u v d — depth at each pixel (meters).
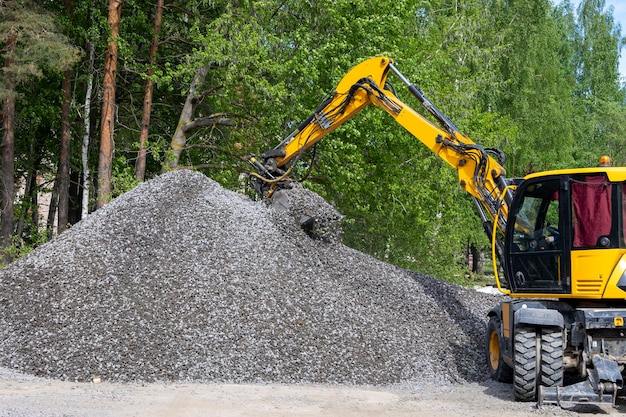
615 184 8.34
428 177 21.34
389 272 13.78
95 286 10.80
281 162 14.47
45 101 24.95
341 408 7.66
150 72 23.98
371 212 21.77
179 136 23.66
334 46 20.28
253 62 20.88
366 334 10.62
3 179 22.58
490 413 7.62
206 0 23.97
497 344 10.17
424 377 9.98
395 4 21.23
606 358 8.07
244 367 9.41
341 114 13.45
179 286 10.80
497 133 24.86
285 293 11.09
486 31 30.55
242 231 12.75
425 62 22.59
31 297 10.66
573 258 8.50
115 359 9.24
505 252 9.64
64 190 24.92
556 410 7.75
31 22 21.06
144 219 12.70
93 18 24.53
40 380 8.81
